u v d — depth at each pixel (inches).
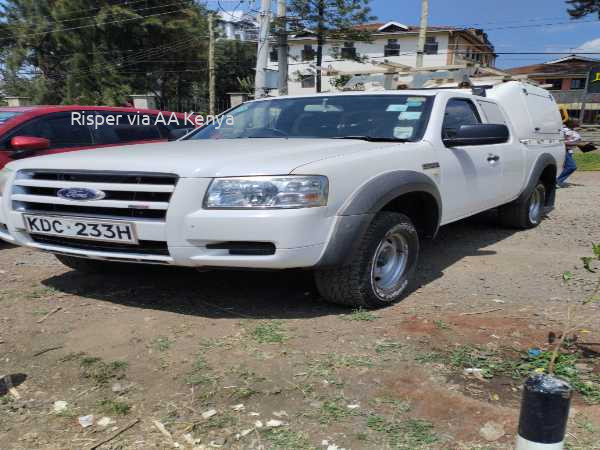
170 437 90.7
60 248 141.0
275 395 102.7
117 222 129.3
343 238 130.8
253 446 88.0
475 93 223.5
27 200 143.1
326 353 119.3
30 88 1454.2
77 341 127.6
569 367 111.3
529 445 65.6
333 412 96.7
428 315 142.9
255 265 125.0
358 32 983.0
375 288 143.5
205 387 105.9
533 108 263.7
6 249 220.5
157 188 126.3
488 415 95.5
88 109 261.7
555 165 274.8
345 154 139.3
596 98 1456.7
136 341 127.0
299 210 122.9
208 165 126.4
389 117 177.5
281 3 700.0
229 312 145.0
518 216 251.1
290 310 146.0
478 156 196.1
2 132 225.6
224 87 1827.0
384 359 116.5
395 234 146.9
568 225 275.3
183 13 1480.1
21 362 117.6
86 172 135.0
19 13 1465.3
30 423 95.3
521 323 137.6
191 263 126.5
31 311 146.9
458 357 117.0
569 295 161.0
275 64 1353.3
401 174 147.7
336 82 669.3
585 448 86.0
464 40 1695.4
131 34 1444.4
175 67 1547.7
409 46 1612.9
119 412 98.1
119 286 167.8
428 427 92.2
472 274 183.8
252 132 186.5
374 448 87.0
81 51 1407.5
